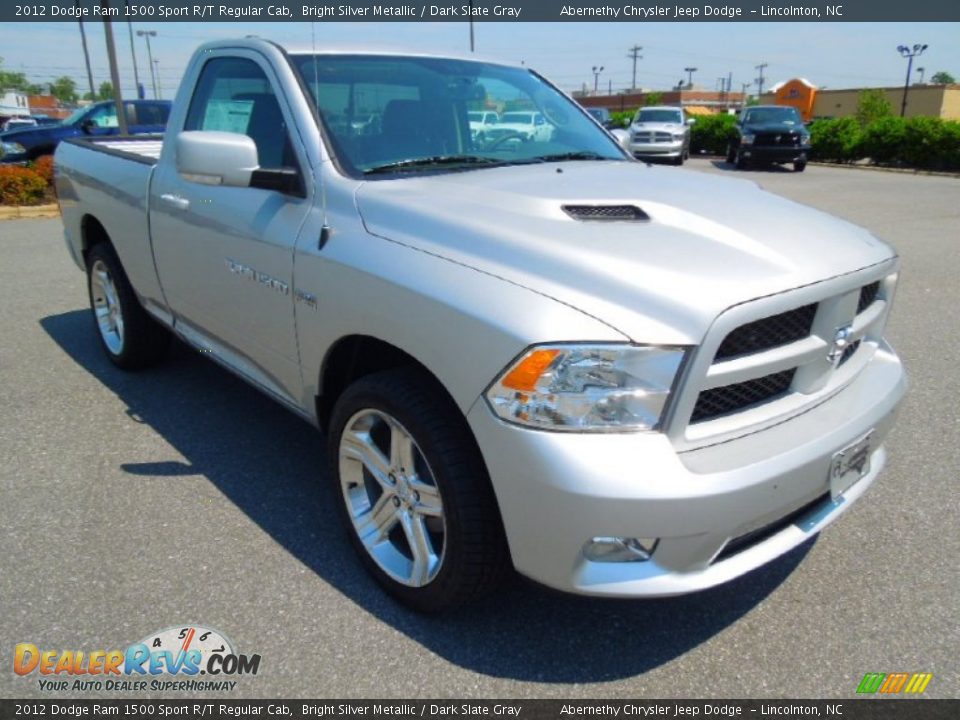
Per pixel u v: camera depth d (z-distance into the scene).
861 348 2.77
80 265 5.08
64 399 4.40
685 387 2.04
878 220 11.38
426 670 2.38
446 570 2.39
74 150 5.07
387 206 2.65
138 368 4.83
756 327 2.18
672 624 2.60
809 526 2.40
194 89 3.73
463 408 2.20
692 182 3.08
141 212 3.99
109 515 3.19
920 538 3.08
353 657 2.43
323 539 3.05
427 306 2.30
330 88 3.14
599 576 2.12
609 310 2.07
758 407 2.30
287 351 3.01
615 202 2.60
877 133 24.61
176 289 3.83
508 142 3.55
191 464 3.64
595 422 2.04
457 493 2.27
